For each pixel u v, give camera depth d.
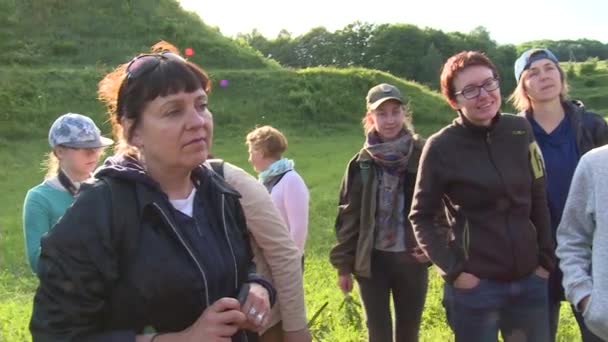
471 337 4.03
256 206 3.34
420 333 6.22
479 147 4.02
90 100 27.94
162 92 2.39
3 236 13.21
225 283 2.48
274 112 30.22
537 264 4.05
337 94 32.28
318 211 14.95
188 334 2.33
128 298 2.33
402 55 78.94
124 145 2.54
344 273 5.29
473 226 4.00
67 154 4.65
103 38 33.16
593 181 3.25
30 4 33.72
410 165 5.03
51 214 4.55
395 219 5.05
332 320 6.70
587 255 3.39
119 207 2.33
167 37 34.38
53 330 2.26
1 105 26.41
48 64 30.92
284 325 3.45
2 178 20.75
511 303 4.04
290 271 3.40
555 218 4.45
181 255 2.38
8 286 9.66
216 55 34.62
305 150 25.81
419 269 5.09
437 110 33.19
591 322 3.20
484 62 4.01
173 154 2.42
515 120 4.12
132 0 35.28
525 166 4.03
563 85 4.56
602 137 4.54
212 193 2.59
